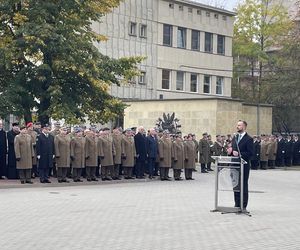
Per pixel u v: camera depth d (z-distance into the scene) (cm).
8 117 2966
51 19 2873
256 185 2495
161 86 5456
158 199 1762
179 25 5581
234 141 1498
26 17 2809
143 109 4403
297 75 5359
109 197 1783
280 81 5462
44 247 984
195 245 1027
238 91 6375
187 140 2755
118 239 1070
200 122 4109
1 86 2972
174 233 1148
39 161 2183
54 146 2238
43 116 2911
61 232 1134
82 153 2306
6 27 2941
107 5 3111
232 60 6103
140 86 5262
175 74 5581
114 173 2498
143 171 2622
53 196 1773
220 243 1051
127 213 1423
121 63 3108
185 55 5647
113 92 5016
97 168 2494
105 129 2442
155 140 2641
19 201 1625
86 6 3000
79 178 2320
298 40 5378
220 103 4059
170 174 3036
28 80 2900
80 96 3014
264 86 5809
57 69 2852
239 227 1248
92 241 1045
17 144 2128
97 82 2917
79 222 1264
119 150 2497
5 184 2072
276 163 4006
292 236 1145
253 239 1101
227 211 1479
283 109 5619
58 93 2802
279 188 2369
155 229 1191
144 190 2069
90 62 2883
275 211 1546
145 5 5306
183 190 2106
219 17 5956
